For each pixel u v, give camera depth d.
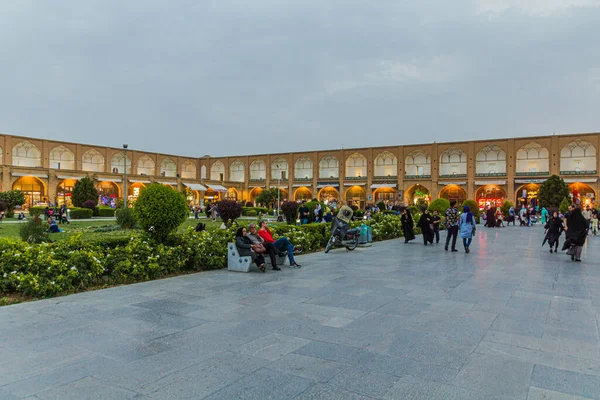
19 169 43.59
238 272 9.05
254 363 3.87
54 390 3.29
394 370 3.73
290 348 4.27
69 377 3.54
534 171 49.88
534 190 48.88
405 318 5.40
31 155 50.44
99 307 5.92
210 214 35.62
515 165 49.38
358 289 7.24
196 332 4.78
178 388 3.34
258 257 9.23
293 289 7.22
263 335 4.68
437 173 53.56
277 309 5.83
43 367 3.74
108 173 50.81
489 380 3.53
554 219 13.23
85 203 38.38
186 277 8.43
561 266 10.22
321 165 63.12
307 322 5.20
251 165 68.06
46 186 45.78
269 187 64.88
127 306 5.98
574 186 46.72
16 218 34.19
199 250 9.27
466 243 13.12
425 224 15.79
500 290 7.22
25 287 6.46
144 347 4.27
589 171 45.66
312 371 3.69
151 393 3.25
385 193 57.78
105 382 3.44
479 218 33.50
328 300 6.39
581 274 8.99
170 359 3.95
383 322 5.22
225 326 5.02
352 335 4.70
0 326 4.98
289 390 3.32
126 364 3.82
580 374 3.66
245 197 67.12
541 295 6.82
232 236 10.52
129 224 21.69
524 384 3.45
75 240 7.84
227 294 6.81
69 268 7.08
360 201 59.72
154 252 8.55
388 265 10.23
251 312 5.66
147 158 60.66
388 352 4.17
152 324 5.08
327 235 14.53
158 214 8.91
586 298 6.62
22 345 4.32
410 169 57.06
